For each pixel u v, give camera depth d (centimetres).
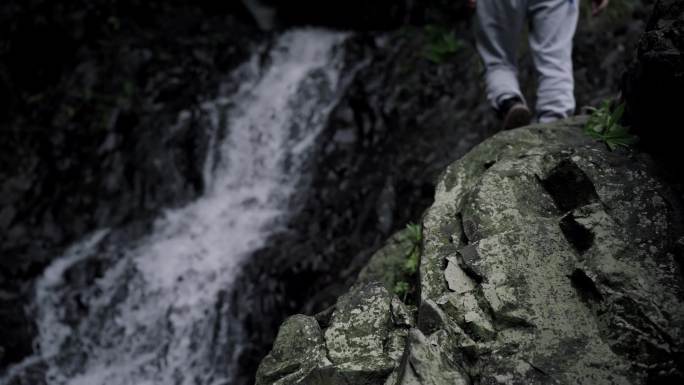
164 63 509
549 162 223
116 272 400
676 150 206
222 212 421
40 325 386
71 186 447
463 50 442
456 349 178
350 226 365
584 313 179
